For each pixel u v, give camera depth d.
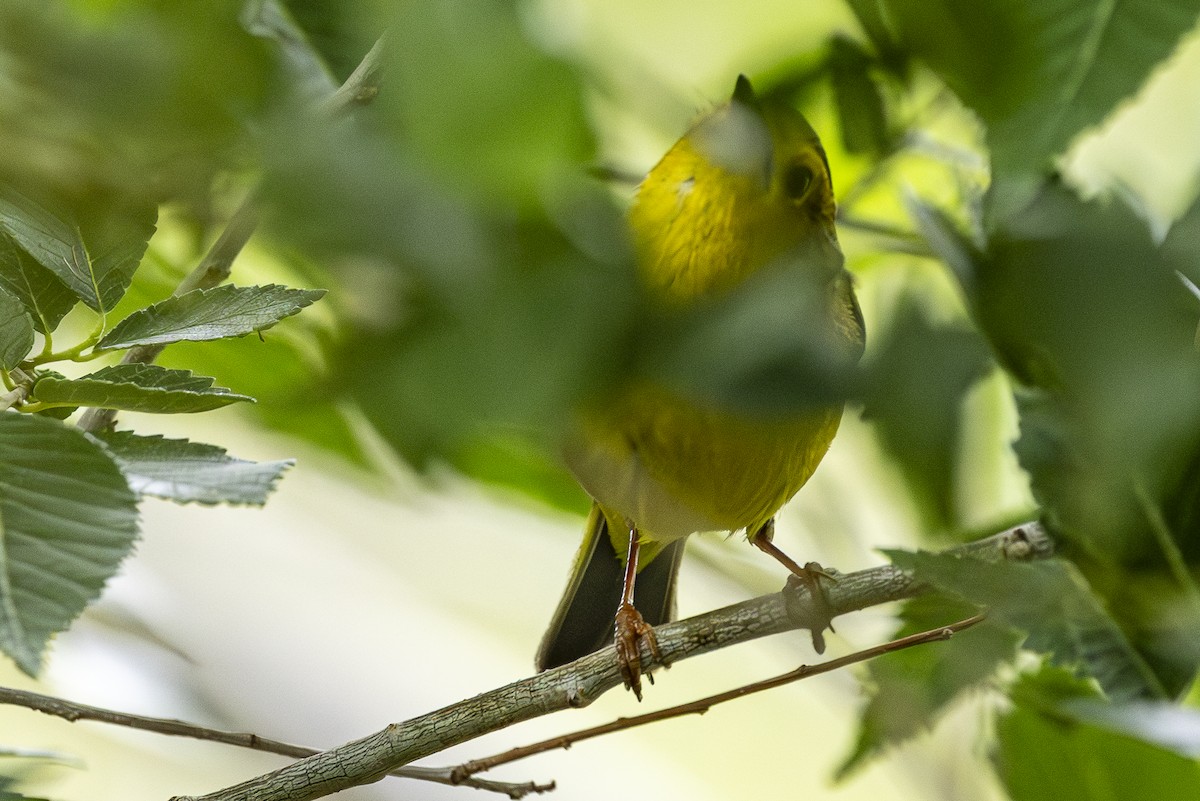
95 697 7.64
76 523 2.62
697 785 14.45
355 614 12.88
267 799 5.70
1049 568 4.65
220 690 10.80
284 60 2.14
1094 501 3.99
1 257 3.53
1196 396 2.62
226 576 12.25
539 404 1.72
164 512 12.55
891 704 6.18
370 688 12.41
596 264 1.80
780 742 14.64
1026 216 3.04
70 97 1.64
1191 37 2.12
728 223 4.16
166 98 1.66
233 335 3.44
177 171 1.76
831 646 7.70
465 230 1.66
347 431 6.49
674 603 9.74
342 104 2.54
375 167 1.62
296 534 12.97
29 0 1.63
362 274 1.70
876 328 3.83
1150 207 3.39
